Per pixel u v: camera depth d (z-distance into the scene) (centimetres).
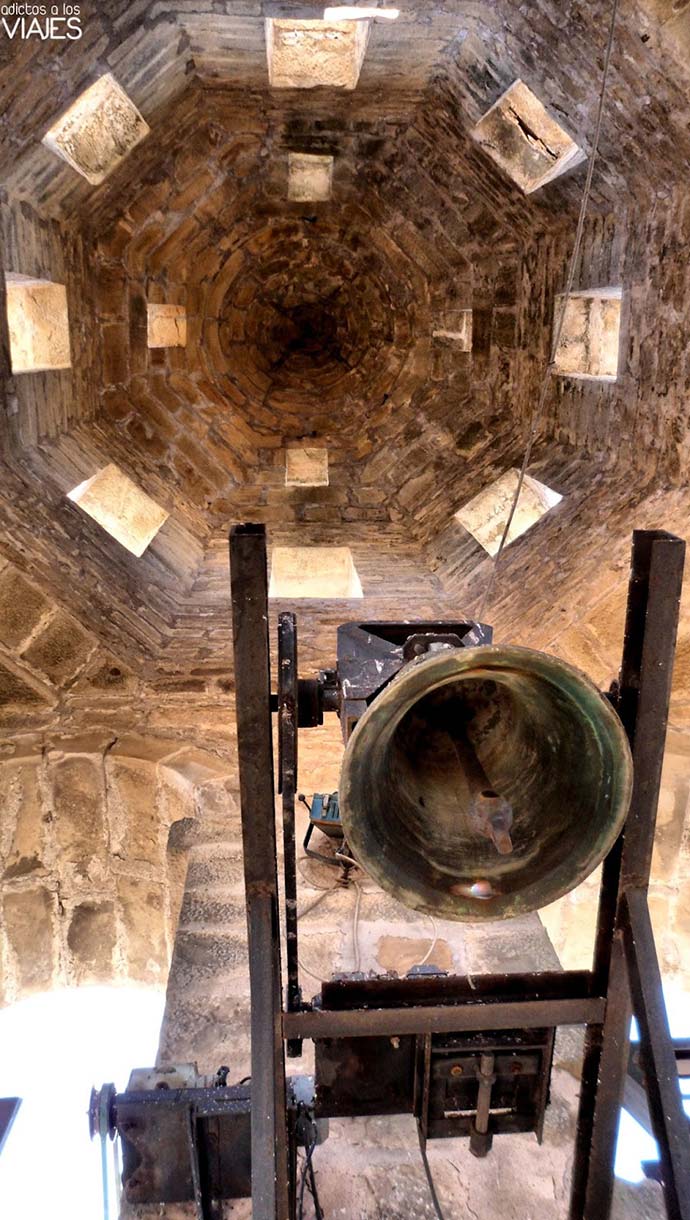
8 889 533
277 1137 225
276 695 229
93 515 636
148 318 765
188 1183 272
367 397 871
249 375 877
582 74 436
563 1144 295
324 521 790
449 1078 252
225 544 745
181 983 347
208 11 477
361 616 623
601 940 244
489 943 365
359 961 354
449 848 221
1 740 523
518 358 759
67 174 567
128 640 561
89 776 518
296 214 799
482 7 455
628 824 236
